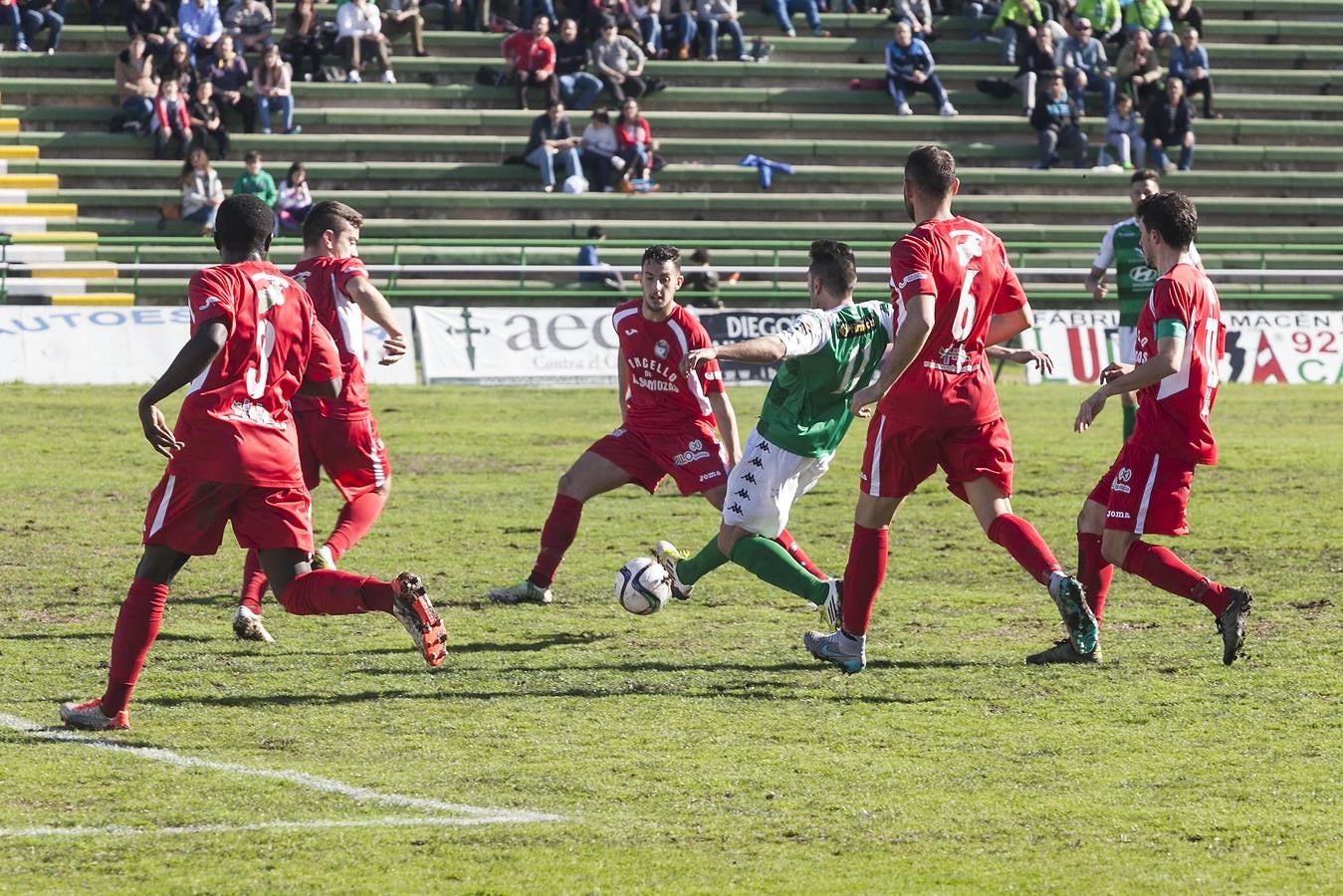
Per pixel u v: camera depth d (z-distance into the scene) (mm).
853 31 68375
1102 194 63875
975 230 15617
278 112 59875
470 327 47156
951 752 13906
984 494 16062
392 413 39594
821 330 16141
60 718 14492
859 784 12961
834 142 63781
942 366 15578
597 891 10633
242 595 17828
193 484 13656
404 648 17516
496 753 13734
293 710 14992
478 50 64688
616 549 23828
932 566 22656
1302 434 37875
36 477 29344
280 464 13844
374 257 56125
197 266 50844
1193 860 11312
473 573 21859
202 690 15633
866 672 16703
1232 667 16969
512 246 54719
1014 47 67125
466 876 10867
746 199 61406
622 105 61750
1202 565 22781
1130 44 65000
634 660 17125
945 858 11320
